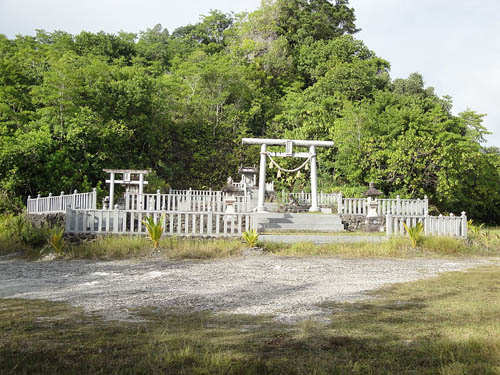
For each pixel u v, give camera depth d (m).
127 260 12.39
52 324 5.41
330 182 38.44
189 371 3.79
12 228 17.48
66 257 12.80
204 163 39.44
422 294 7.50
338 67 51.09
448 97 48.62
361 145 34.66
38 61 35.38
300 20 66.12
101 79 33.44
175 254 13.00
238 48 57.84
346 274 9.96
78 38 50.03
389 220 16.39
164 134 39.22
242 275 9.76
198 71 45.16
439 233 16.89
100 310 6.25
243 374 3.74
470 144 36.25
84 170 29.03
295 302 6.84
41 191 27.00
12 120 29.00
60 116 29.38
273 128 45.81
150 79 37.34
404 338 4.84
